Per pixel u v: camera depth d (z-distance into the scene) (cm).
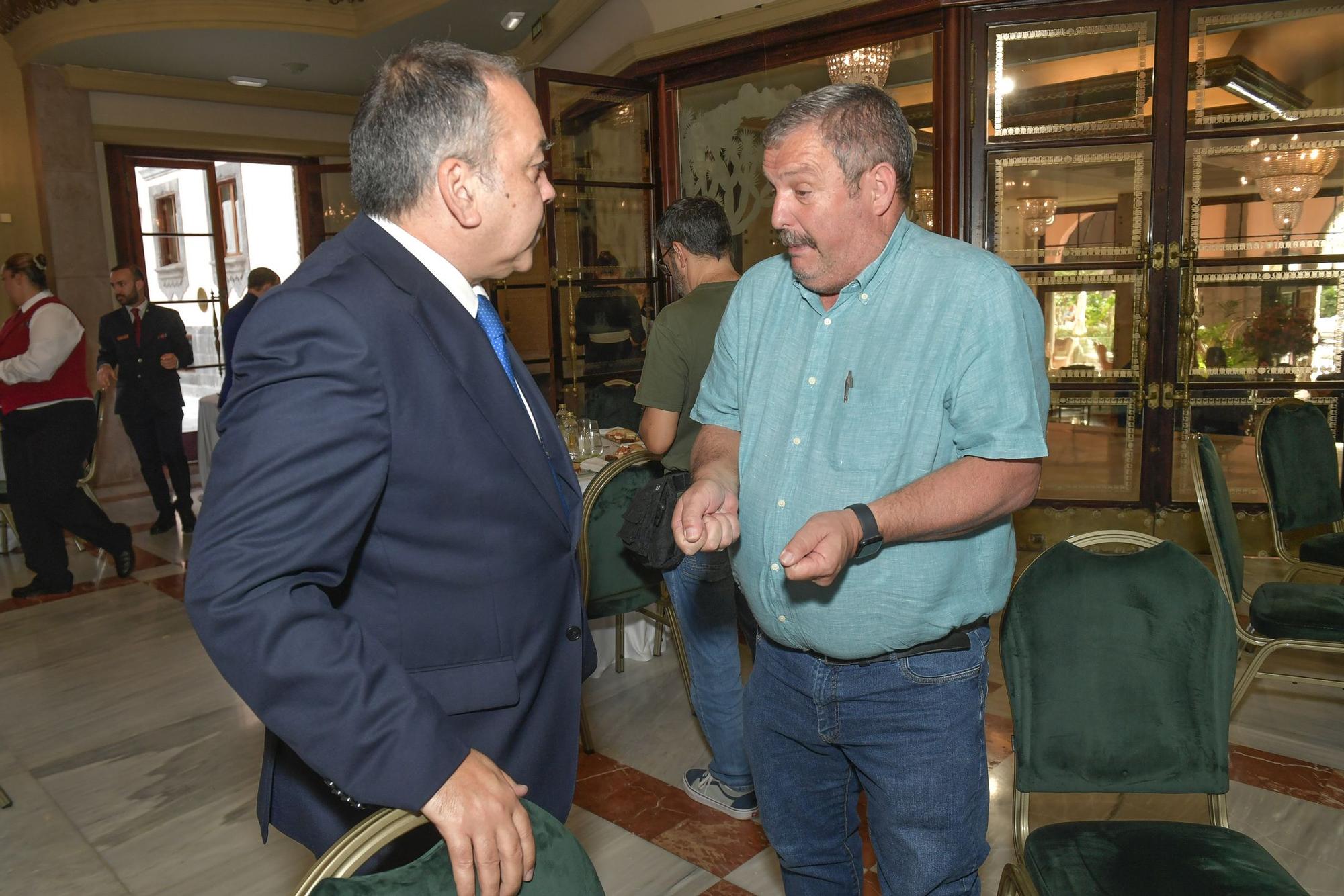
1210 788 148
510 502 109
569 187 497
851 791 155
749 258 496
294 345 91
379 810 93
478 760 91
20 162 661
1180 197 427
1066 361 450
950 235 437
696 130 511
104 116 689
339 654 87
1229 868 134
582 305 509
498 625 110
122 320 534
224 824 244
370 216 110
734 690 229
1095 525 450
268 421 89
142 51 641
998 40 424
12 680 340
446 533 104
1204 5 411
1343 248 416
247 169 864
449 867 87
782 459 136
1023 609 151
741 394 150
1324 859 209
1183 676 148
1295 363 428
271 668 85
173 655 361
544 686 118
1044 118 429
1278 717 278
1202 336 436
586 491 255
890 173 126
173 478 552
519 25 626
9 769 276
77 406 429
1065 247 440
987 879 205
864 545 114
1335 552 310
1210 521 251
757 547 139
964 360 122
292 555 87
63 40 607
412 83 104
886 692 132
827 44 452
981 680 135
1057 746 150
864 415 129
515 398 111
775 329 143
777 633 140
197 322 761
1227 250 427
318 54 666
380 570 102
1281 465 320
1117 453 446
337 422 91
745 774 235
